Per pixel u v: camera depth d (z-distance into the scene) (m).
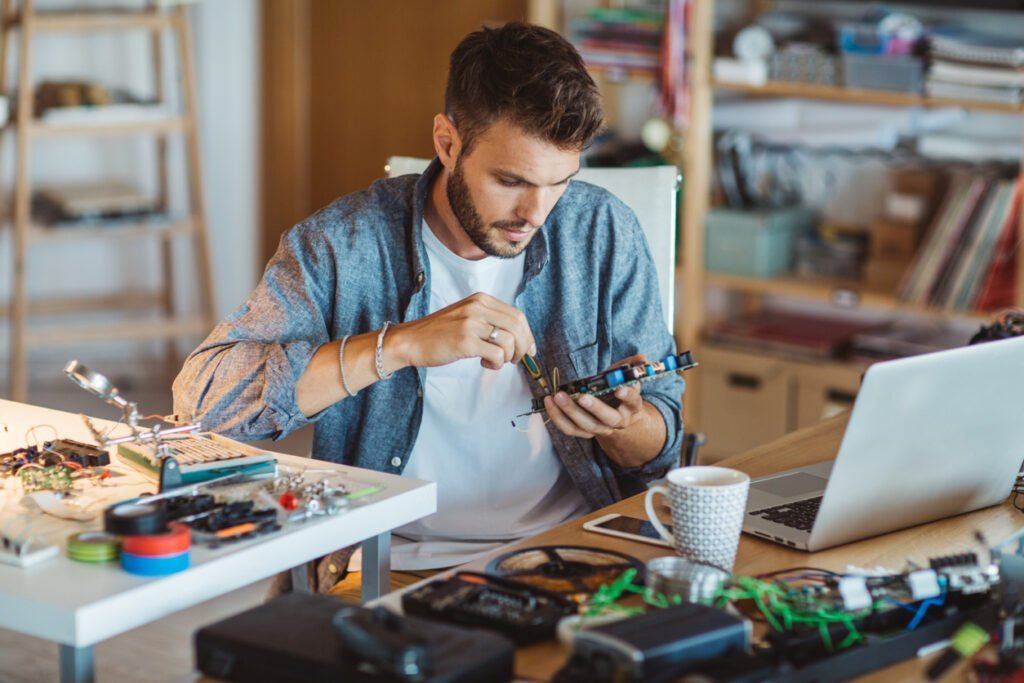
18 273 3.81
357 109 4.35
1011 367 1.36
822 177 3.59
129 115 3.89
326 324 1.76
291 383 1.56
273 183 4.56
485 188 1.57
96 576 1.14
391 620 1.01
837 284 3.41
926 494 1.38
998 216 3.06
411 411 1.74
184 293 4.54
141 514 1.19
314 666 0.99
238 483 1.38
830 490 1.29
